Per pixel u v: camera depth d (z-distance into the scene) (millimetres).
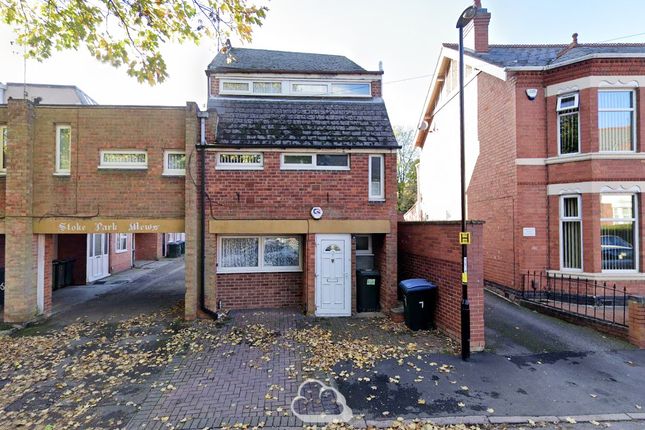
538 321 8195
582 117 9570
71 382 5539
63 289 12758
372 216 8984
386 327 7934
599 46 11406
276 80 10117
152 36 6141
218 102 9766
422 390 5160
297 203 8883
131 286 13367
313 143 8867
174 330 7855
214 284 8781
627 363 6062
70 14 5621
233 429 4266
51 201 8727
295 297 9688
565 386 5289
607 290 9250
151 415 4594
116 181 8805
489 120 11750
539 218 10102
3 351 6766
